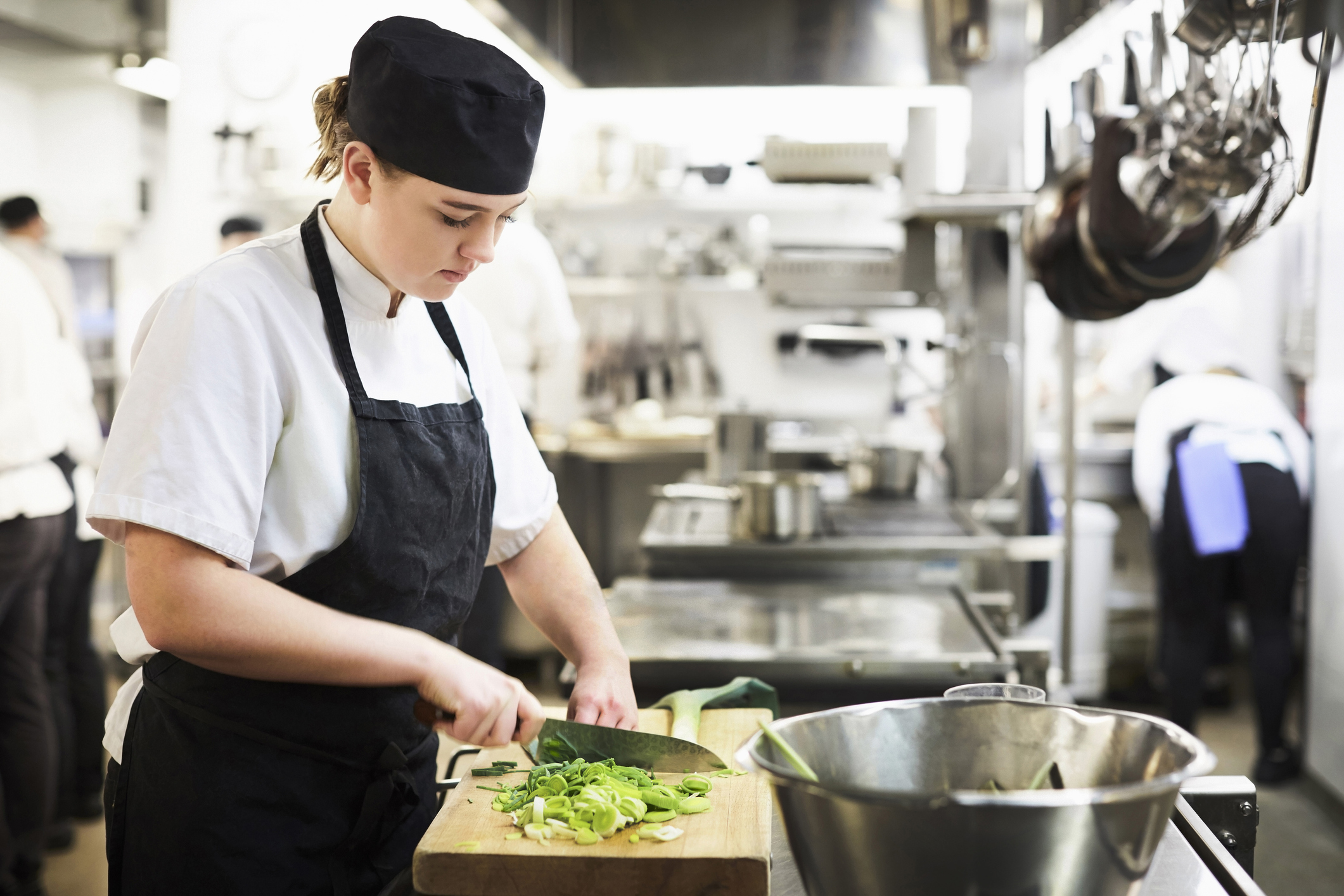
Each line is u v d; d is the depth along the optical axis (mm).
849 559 2785
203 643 1085
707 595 2523
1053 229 2482
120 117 5910
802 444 4973
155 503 1073
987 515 3314
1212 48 1719
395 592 1264
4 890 2738
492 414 1467
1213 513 3504
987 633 2154
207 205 4445
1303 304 4242
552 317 4074
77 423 3174
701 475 4164
